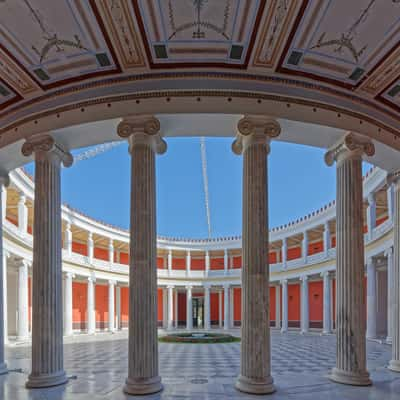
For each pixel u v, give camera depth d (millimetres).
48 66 8000
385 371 10117
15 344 18422
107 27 6965
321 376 9484
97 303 32625
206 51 7680
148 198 8188
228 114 8273
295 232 30625
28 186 21812
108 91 8477
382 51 7516
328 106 8742
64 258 25875
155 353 7887
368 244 21328
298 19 6777
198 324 40031
